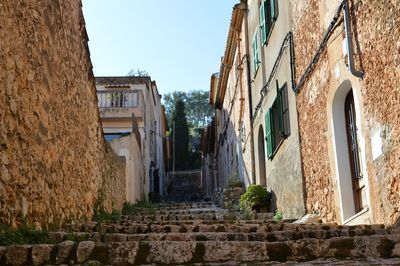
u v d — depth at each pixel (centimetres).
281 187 1163
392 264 390
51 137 632
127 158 1625
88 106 889
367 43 663
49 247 416
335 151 796
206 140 3425
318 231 544
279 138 1192
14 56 505
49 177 616
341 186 778
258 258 420
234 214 1217
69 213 714
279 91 1152
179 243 421
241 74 1797
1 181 459
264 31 1329
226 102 2406
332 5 800
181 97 6900
